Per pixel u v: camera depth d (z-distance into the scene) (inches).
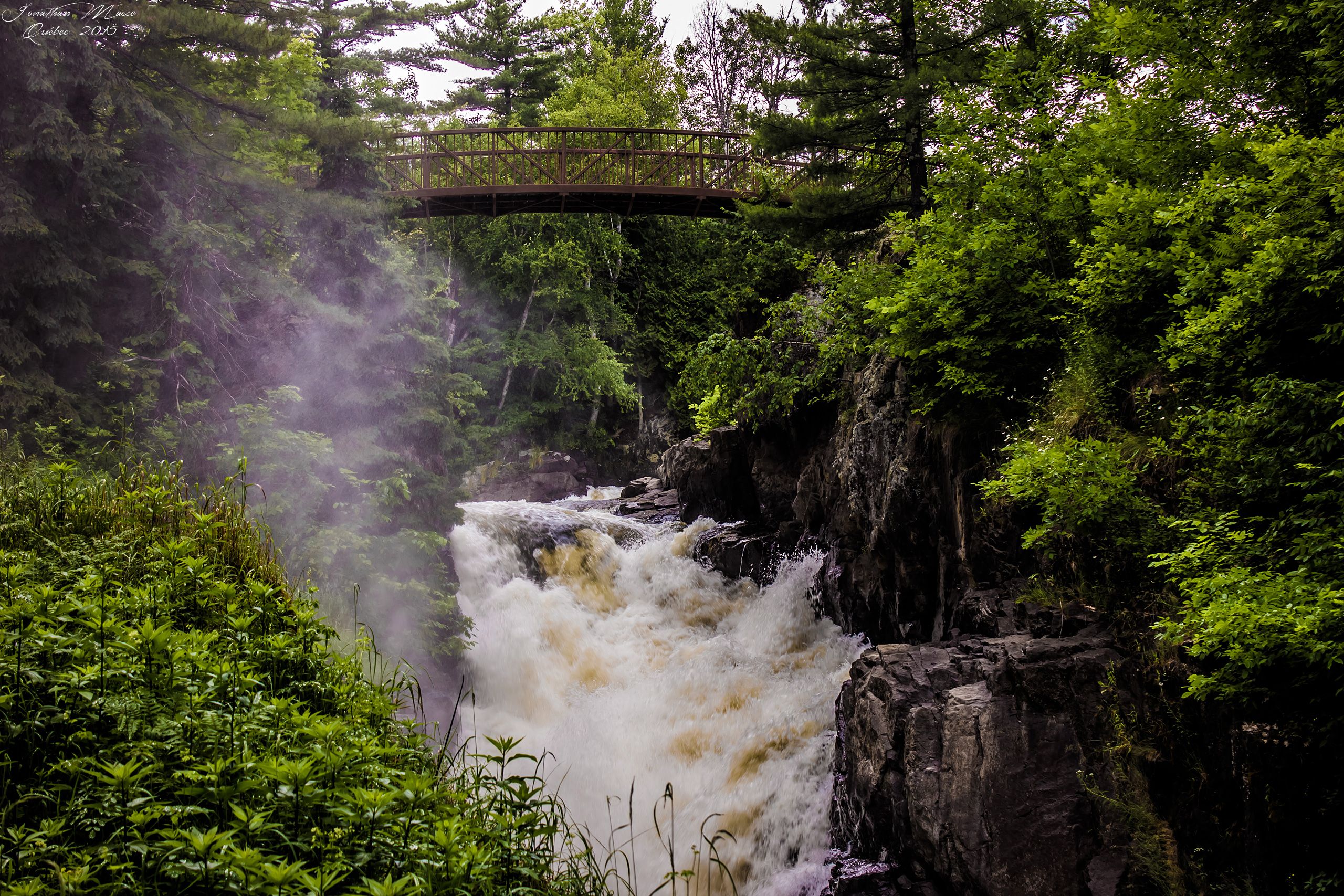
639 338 1467.8
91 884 102.3
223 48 484.4
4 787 117.0
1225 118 299.0
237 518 252.5
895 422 452.4
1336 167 202.4
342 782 126.4
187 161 442.9
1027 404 365.4
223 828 116.8
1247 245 230.8
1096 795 238.1
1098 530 275.9
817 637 528.4
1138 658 250.5
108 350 409.7
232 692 139.7
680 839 381.4
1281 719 199.6
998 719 262.2
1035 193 391.9
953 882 259.4
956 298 392.5
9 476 253.6
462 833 127.6
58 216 385.4
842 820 337.4
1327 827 183.9
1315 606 175.8
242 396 439.5
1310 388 201.9
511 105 1621.6
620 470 1413.6
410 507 452.4
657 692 489.7
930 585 426.0
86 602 163.0
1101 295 306.5
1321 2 245.6
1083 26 438.6
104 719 131.8
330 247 485.7
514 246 1295.5
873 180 658.2
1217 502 235.8
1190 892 213.2
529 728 483.2
